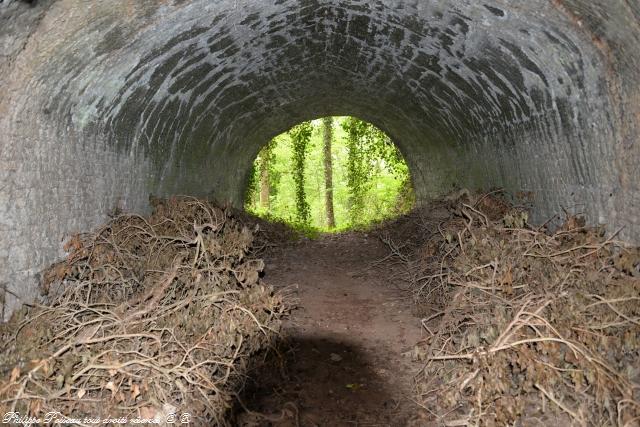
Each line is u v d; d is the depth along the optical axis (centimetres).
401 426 435
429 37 642
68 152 517
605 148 519
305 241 1413
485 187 952
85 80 483
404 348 607
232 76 802
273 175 2603
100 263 526
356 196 2142
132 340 409
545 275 489
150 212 764
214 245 536
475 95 770
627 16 386
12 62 376
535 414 395
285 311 667
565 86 544
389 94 1039
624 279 428
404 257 946
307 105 1269
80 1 373
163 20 486
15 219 436
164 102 695
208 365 439
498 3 480
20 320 412
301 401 480
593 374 354
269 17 603
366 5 592
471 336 422
